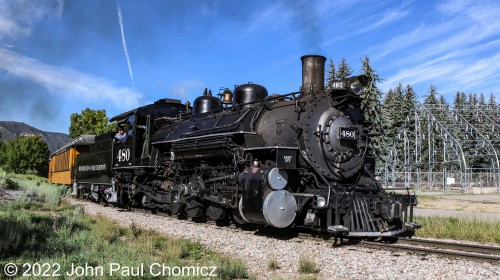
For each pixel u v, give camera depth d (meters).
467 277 6.22
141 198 15.69
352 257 7.52
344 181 10.23
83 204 18.02
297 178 10.04
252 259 7.60
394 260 7.30
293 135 9.90
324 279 6.30
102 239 8.68
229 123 11.45
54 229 9.39
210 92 14.56
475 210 17.86
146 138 15.04
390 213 9.14
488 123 45.38
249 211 9.62
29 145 51.06
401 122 48.19
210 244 8.84
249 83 12.58
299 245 8.64
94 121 44.72
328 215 8.91
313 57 10.62
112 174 17.23
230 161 11.30
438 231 10.80
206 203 11.99
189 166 12.91
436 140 48.81
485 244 9.62
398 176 40.84
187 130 13.13
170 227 10.98
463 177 39.19
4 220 9.83
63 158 27.47
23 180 25.23
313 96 10.06
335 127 9.95
